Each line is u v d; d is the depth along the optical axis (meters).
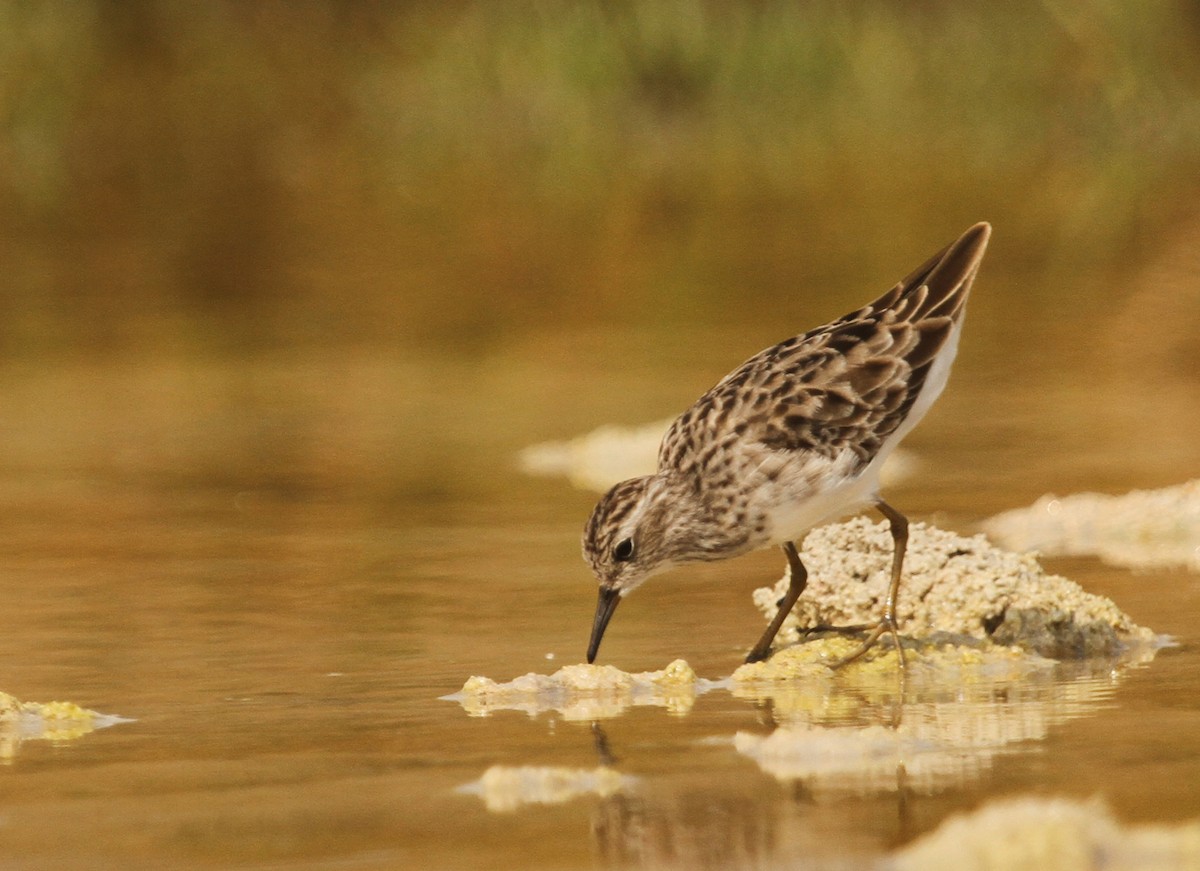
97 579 11.10
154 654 9.28
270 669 8.94
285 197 29.78
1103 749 7.01
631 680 8.57
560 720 7.84
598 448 14.88
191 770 7.08
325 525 12.64
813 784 6.60
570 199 29.31
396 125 34.34
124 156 32.66
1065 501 12.40
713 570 11.24
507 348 19.50
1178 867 5.42
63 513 13.07
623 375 17.88
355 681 8.69
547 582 10.90
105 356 19.36
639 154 33.12
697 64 34.56
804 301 21.19
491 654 9.25
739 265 23.72
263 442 15.52
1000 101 34.09
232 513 13.06
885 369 9.47
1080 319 19.89
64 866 5.89
